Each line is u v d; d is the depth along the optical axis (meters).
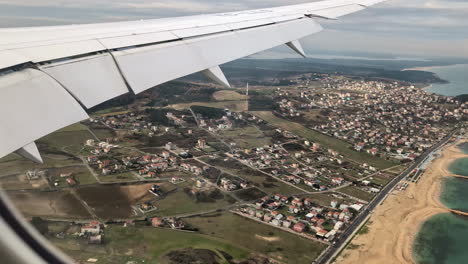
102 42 7.90
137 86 6.71
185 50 8.80
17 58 5.92
